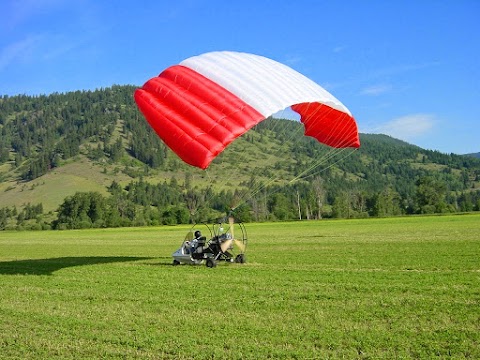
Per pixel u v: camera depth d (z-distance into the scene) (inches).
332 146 957.2
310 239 1592.0
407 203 6437.0
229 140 663.8
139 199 7352.4
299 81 796.0
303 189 6614.2
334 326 434.3
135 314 503.2
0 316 510.9
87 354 381.4
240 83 740.0
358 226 2551.7
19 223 6855.3
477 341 381.4
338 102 803.4
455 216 3400.6
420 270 757.3
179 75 773.3
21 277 800.3
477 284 611.2
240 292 601.3
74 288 672.4
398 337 396.2
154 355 374.6
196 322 462.0
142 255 1208.8
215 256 868.6
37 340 419.5
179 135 686.5
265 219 4303.6
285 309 504.1
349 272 747.4
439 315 458.3
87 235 2768.2
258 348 380.8
